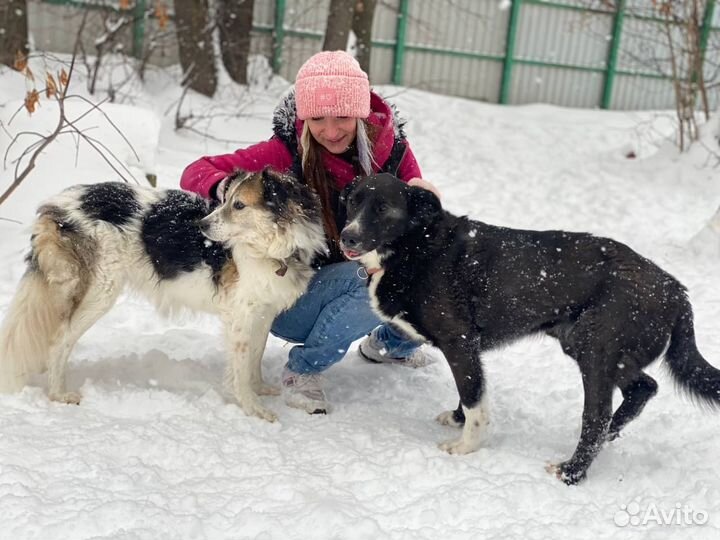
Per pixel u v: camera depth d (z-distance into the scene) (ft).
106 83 32.12
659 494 9.17
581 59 51.67
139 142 19.69
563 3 49.52
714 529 8.27
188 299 11.85
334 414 11.60
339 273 11.44
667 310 9.57
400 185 10.25
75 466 9.06
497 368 13.75
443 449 10.37
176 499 8.59
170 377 12.28
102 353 13.04
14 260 16.29
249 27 37.70
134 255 11.52
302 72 11.19
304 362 11.85
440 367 13.91
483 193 29.89
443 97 45.91
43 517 7.97
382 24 45.68
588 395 9.58
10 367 11.10
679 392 10.03
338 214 11.84
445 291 10.13
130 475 8.98
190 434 10.27
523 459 9.97
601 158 37.83
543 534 8.18
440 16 47.21
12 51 29.68
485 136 40.09
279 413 11.53
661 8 36.37
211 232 10.81
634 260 9.69
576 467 9.48
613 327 9.43
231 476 9.30
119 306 15.28
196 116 31.89
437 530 8.26
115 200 11.46
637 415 10.40
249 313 11.36
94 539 7.52
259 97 37.73
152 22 37.09
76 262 11.16
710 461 9.97
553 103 52.03
